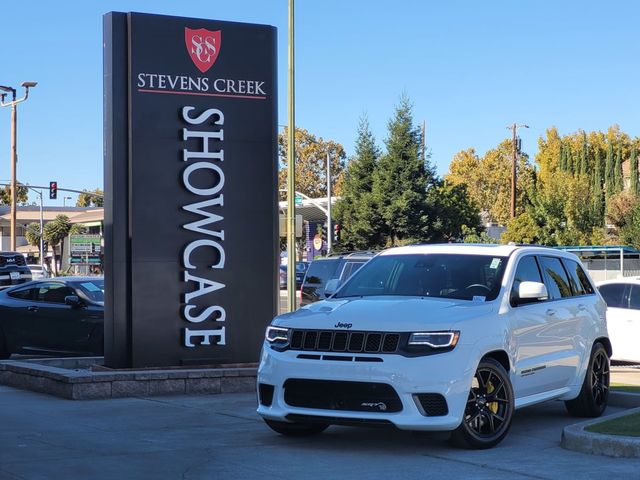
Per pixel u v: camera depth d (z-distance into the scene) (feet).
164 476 22.09
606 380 32.96
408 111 167.02
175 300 39.50
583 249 127.85
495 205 317.83
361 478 21.90
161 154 39.32
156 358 39.11
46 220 345.92
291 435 27.63
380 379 23.91
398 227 165.17
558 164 299.99
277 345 26.04
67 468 22.85
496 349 25.70
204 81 40.11
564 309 30.19
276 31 41.75
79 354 50.16
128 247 38.91
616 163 273.33
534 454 24.94
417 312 25.13
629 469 22.76
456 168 341.62
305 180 290.15
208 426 29.89
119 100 38.99
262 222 41.06
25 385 40.42
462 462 23.80
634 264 137.59
